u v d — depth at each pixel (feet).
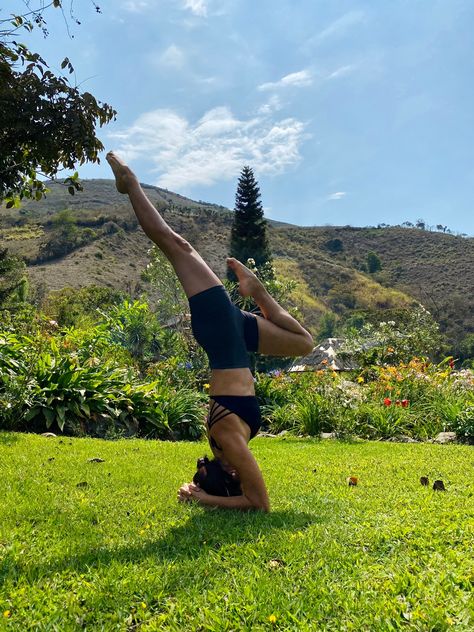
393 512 11.08
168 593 7.48
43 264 213.66
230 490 11.54
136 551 8.82
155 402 27.63
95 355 34.12
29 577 7.89
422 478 14.14
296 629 6.61
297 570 8.11
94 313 83.20
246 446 11.16
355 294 246.68
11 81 13.76
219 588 7.54
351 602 7.12
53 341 29.66
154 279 65.92
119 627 6.71
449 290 246.88
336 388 29.71
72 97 14.32
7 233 250.57
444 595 7.30
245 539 9.37
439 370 38.83
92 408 25.23
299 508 11.52
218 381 11.26
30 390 24.17
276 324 12.14
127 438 25.03
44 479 13.69
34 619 6.84
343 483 14.37
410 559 8.48
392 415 28.68
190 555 8.75
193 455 18.44
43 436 21.57
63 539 9.43
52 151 14.83
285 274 256.73
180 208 293.64
